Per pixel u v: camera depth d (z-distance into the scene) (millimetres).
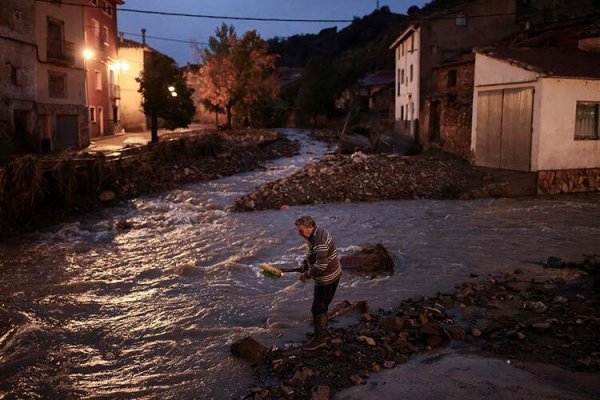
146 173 20875
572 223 14641
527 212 16344
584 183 20641
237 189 21516
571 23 27703
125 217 16297
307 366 6176
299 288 9414
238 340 6949
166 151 23812
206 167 25328
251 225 15156
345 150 31266
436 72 32344
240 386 5957
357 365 6188
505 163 21516
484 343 6797
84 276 10398
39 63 27500
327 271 6520
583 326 7156
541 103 19531
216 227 14977
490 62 22047
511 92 21031
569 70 19844
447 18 35719
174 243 13125
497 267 10484
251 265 11031
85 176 17172
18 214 14266
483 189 19438
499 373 5852
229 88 44844
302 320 7871
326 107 58062
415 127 36125
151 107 29828
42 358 6770
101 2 39438
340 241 13008
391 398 5418
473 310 7992
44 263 11367
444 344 6805
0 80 23844
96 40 38250
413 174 20875
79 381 6184
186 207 17766
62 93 30203
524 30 31562
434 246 12273
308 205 18172
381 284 9539
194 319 8062
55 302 8883
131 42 48438
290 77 80750
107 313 8383
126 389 5984
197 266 11039
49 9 28438
